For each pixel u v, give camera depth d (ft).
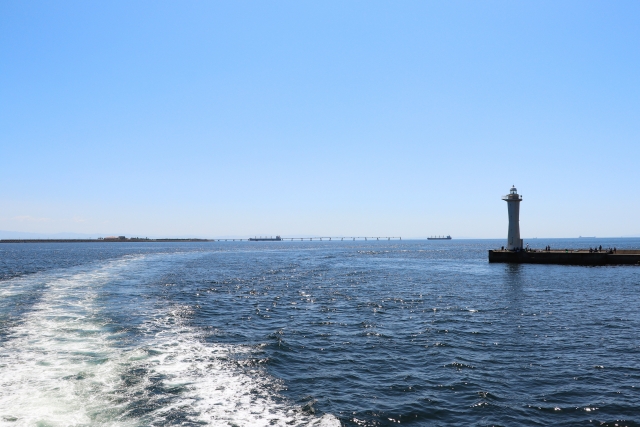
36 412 40.50
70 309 92.38
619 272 200.64
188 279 173.78
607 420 43.52
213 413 42.27
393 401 47.65
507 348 69.46
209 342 69.67
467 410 45.62
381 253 496.23
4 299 104.68
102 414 40.73
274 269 239.09
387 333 79.92
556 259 242.17
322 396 48.37
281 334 77.82
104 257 351.46
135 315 88.48
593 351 67.77
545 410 45.78
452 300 121.29
